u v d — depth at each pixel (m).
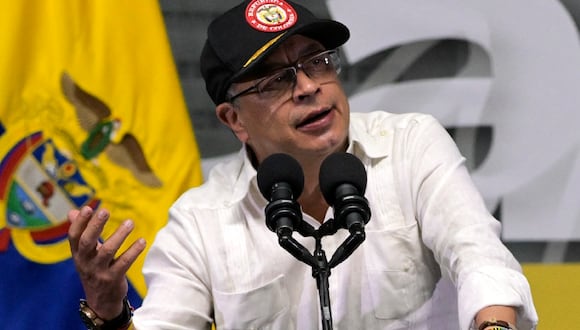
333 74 6.87
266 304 7.15
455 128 10.20
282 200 5.38
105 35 9.95
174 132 10.01
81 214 6.18
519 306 5.52
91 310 6.55
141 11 10.04
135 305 9.93
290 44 6.83
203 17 10.55
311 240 7.17
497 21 10.10
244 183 7.34
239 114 7.14
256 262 7.18
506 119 10.12
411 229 7.00
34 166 9.88
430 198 6.73
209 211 7.37
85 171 9.91
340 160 5.51
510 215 10.13
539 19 10.05
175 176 9.97
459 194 6.59
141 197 9.94
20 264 9.85
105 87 9.93
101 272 6.30
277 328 7.16
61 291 9.89
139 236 9.92
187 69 10.55
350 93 10.29
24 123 9.84
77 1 9.95
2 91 9.69
